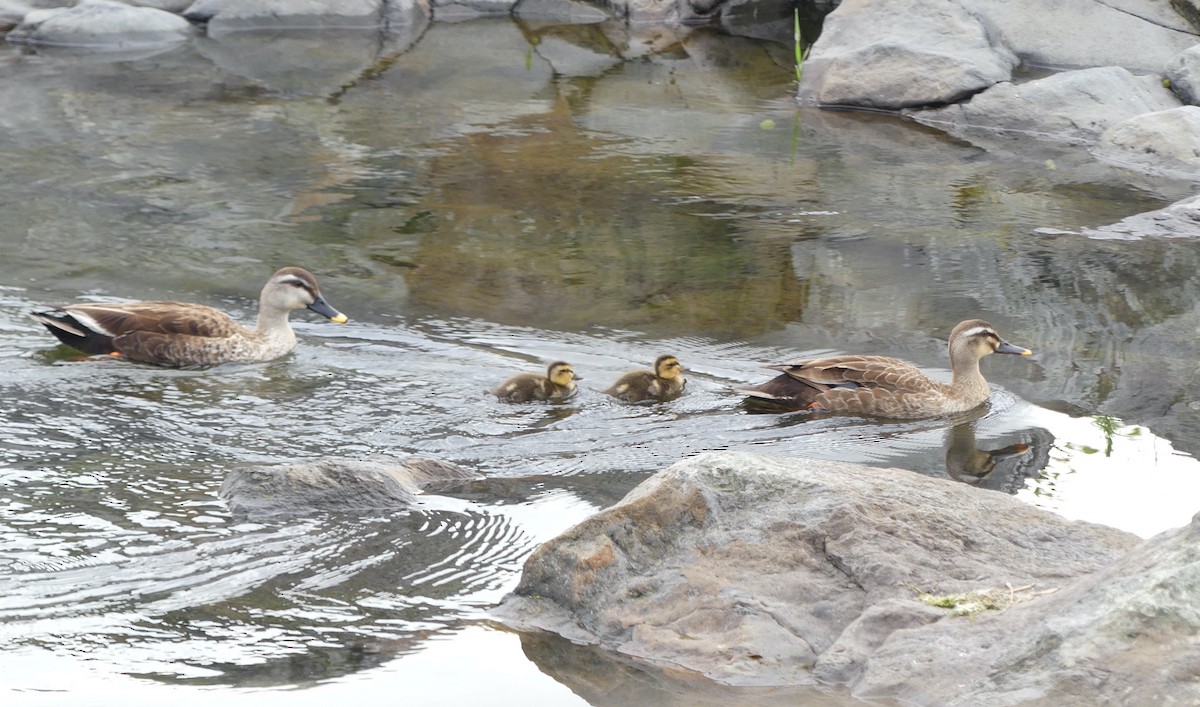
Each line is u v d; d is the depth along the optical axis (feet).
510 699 23.58
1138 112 74.02
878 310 48.78
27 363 41.47
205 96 79.61
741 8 102.89
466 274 51.88
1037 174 67.41
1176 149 68.54
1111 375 42.80
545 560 26.78
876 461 36.09
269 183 63.41
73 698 23.58
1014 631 22.30
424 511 31.55
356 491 31.83
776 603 24.81
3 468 33.45
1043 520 27.27
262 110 76.84
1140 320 47.88
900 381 39.86
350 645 25.54
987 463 35.88
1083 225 59.16
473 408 38.93
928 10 84.12
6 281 49.19
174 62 87.97
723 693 23.00
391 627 26.18
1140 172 67.87
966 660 22.00
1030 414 39.63
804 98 82.07
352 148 69.82
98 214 58.03
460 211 60.08
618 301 49.29
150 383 40.29
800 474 27.73
